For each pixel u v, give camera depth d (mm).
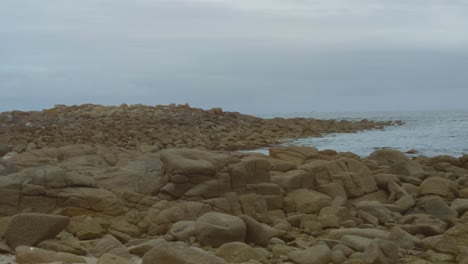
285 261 8398
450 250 9188
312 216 11711
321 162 14727
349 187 13875
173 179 11609
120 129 34750
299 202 12602
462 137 41250
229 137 34531
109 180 11945
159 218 10422
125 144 28500
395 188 13984
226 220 9281
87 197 10680
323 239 9805
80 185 11078
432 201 12688
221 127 40750
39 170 10859
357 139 39062
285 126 44625
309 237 10453
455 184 14742
